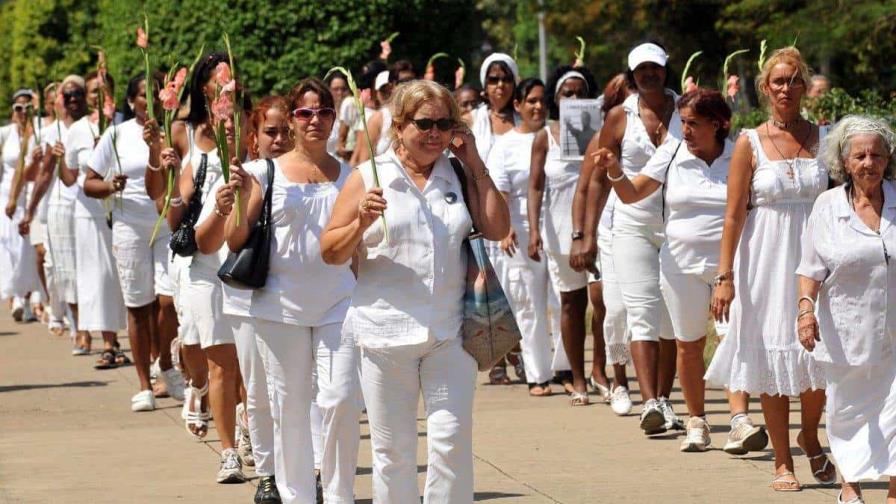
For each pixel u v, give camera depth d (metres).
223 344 19.66
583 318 26.72
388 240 14.58
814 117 33.06
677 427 23.41
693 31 69.94
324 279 16.94
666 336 23.42
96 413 26.64
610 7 71.88
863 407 16.88
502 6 115.31
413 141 14.54
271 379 17.22
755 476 19.94
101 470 21.20
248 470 21.16
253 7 56.47
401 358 14.60
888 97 49.94
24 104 39.28
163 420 25.67
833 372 17.06
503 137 27.73
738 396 21.44
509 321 14.66
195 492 19.58
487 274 14.74
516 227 27.48
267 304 17.02
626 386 25.56
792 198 18.58
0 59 116.94
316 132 17.08
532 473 20.41
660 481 19.70
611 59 76.31
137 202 26.31
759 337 18.69
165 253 26.45
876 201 16.94
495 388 28.98
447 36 59.22
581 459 21.36
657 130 23.05
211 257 19.45
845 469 16.84
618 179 21.12
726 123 20.94
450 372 14.64
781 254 18.59
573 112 26.56
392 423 14.81
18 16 104.62
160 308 26.75
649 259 23.03
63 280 34.78
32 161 35.62
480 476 20.28
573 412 25.77
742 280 18.81
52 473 21.03
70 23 100.88
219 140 17.22
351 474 17.02
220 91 18.20
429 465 14.67
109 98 26.12
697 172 21.02
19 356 35.19
